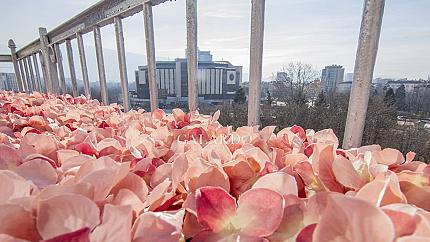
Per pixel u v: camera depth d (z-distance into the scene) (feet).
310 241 1.21
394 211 1.18
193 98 6.32
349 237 1.02
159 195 1.63
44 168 1.93
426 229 1.11
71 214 1.23
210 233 1.45
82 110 6.30
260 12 4.70
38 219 1.24
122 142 3.34
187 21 5.99
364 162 1.94
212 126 3.95
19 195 1.46
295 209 1.46
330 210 1.05
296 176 1.95
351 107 3.76
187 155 2.33
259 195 1.47
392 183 1.43
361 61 3.58
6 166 2.16
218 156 2.31
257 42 4.79
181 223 1.42
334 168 1.78
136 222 1.31
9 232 1.24
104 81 10.64
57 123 4.86
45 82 17.81
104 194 1.53
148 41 7.35
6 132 4.22
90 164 1.79
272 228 1.39
